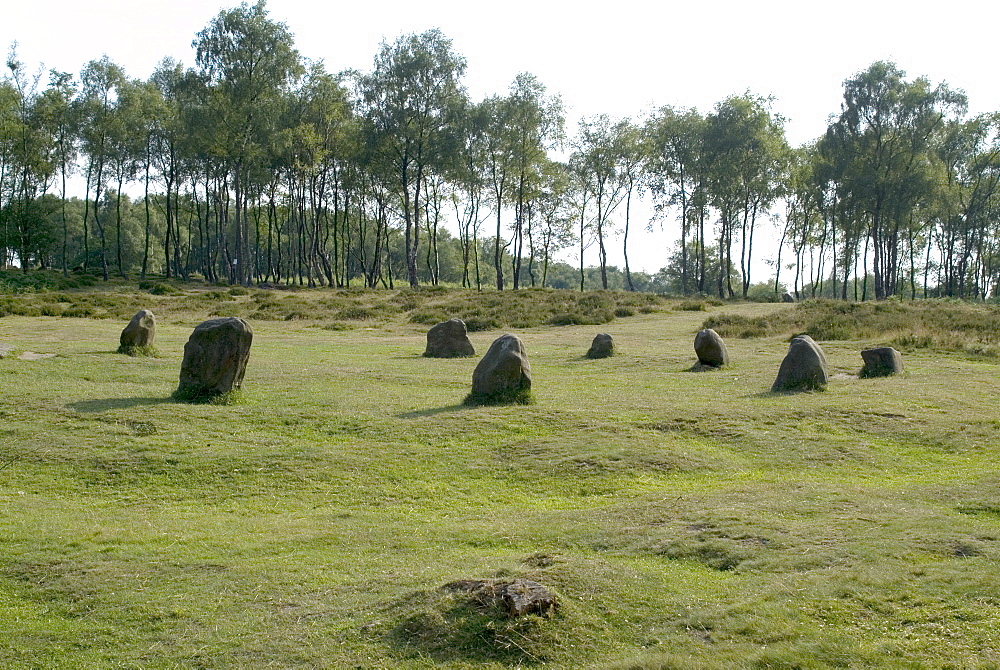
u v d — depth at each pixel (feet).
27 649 23.70
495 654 21.07
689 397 57.72
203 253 300.40
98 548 31.24
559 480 39.65
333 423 49.08
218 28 193.47
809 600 23.15
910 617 21.85
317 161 201.26
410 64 199.52
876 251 209.67
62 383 58.18
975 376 64.39
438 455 43.45
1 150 200.13
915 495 34.50
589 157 230.48
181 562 29.68
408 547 30.73
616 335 107.34
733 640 21.26
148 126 209.05
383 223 252.83
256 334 107.96
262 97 193.36
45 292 159.94
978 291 259.39
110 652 23.31
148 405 51.55
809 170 228.63
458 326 82.43
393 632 22.50
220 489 39.24
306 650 22.20
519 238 235.61
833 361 75.46
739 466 41.65
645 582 24.86
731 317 114.83
